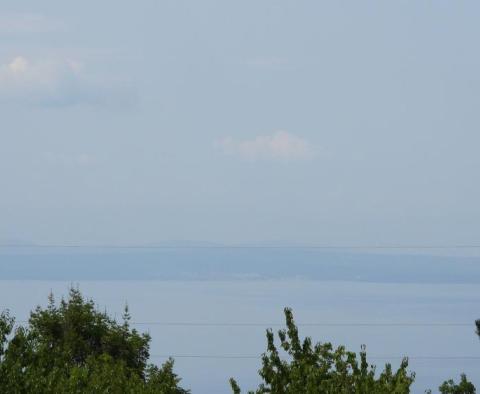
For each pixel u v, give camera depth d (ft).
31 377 221.46
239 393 211.61
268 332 212.43
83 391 243.81
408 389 202.49
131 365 378.32
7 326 226.79
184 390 354.13
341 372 206.18
